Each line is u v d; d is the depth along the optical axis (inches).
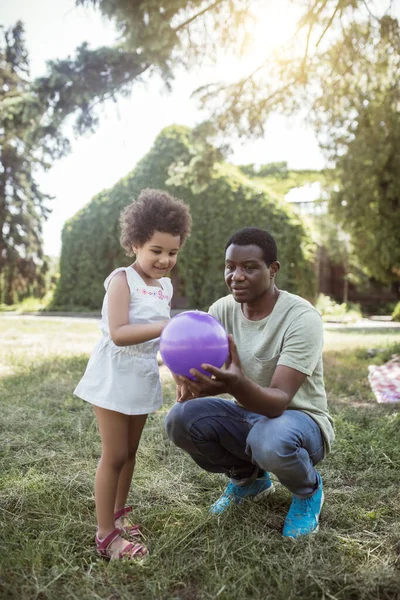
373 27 299.0
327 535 89.7
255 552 83.7
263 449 87.3
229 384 76.2
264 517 96.3
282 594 73.1
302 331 89.3
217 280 807.7
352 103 356.5
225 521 93.7
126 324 85.8
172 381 230.5
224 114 341.4
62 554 83.6
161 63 282.5
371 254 848.9
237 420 97.8
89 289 923.4
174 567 80.2
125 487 94.2
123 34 271.4
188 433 96.4
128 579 78.5
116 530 86.8
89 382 88.1
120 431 87.4
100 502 86.0
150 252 89.4
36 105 309.6
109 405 85.4
